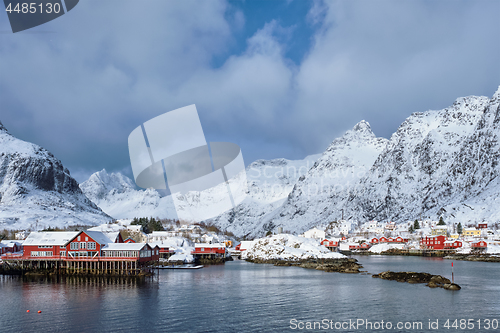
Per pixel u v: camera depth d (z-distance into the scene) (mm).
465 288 94688
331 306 75188
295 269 149250
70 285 99938
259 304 76812
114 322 63250
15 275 119500
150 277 117750
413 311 71000
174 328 60312
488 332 59438
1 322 63188
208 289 94812
